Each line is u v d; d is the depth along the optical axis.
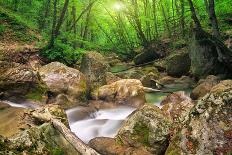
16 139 4.32
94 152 5.03
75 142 4.96
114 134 7.95
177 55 16.05
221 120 5.48
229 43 13.45
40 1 21.83
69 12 22.86
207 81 11.44
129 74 15.41
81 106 10.15
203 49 13.68
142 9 24.53
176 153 5.56
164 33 25.45
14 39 17.23
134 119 6.87
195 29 13.73
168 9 24.28
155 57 20.45
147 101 10.92
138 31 22.19
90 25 24.64
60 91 10.40
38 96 9.83
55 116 7.15
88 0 21.61
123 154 6.35
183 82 14.31
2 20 18.78
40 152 4.35
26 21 20.83
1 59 13.49
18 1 22.33
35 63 14.30
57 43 15.39
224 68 13.01
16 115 7.66
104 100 10.90
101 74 12.36
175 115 7.69
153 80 13.67
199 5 19.00
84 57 12.79
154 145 6.41
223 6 17.36
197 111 5.79
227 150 5.16
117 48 25.38
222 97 5.70
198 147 5.38
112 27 26.53
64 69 11.07
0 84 9.44
